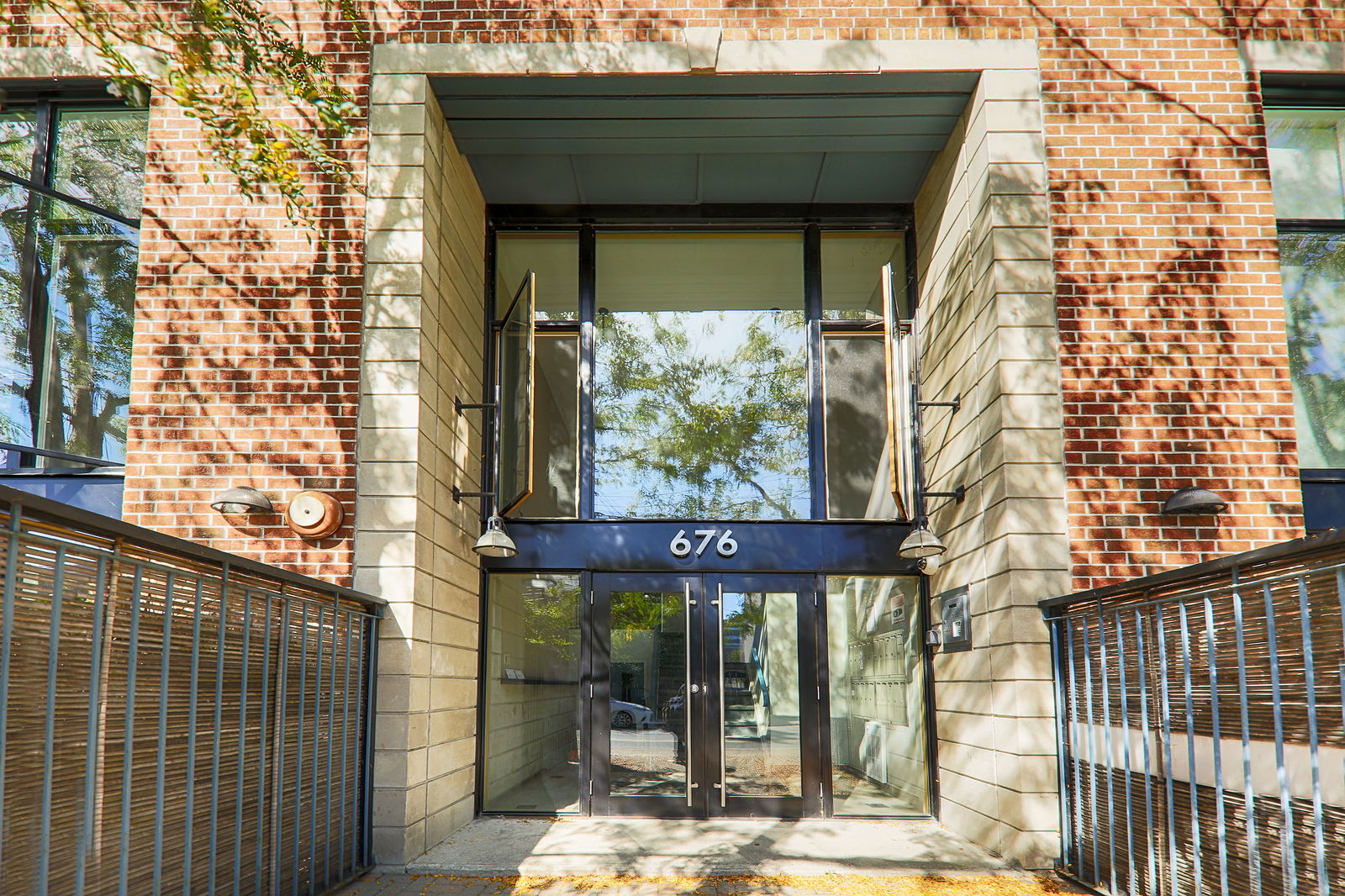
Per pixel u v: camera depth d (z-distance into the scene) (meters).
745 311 9.45
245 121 6.02
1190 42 7.46
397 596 6.70
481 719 8.62
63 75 7.42
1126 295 7.10
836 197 9.27
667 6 7.59
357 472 6.89
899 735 8.54
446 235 7.88
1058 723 6.39
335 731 5.93
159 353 7.10
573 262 9.49
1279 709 4.05
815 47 7.44
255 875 4.83
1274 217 7.22
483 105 7.72
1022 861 6.41
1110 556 6.75
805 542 8.77
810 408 9.16
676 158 8.54
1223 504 6.60
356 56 7.48
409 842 6.52
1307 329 7.52
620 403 9.29
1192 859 4.88
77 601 3.53
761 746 8.49
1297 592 4.16
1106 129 7.33
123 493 7.18
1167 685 5.02
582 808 8.41
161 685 4.05
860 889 6.00
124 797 3.75
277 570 4.99
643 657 8.65
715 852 6.95
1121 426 6.92
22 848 3.17
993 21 7.51
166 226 7.24
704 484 9.12
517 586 8.83
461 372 8.30
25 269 7.50
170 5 7.40
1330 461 7.31
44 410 7.37
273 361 7.09
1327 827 3.91
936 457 8.60
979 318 7.42
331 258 7.21
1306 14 7.51
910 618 8.74
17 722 3.17
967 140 7.76
